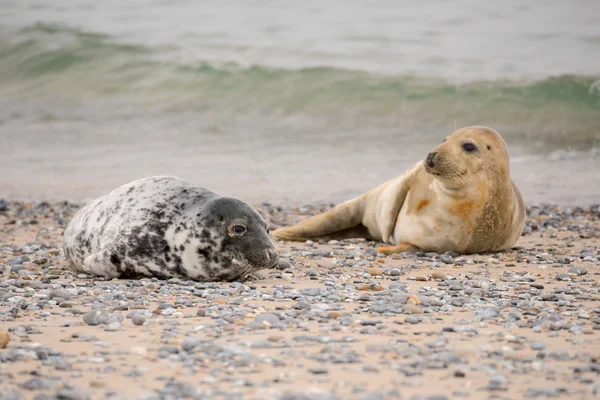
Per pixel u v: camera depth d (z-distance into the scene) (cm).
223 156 6712
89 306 2322
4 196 5484
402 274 2973
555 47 9538
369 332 1980
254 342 1852
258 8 12269
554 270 3067
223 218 2677
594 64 8694
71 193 5562
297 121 7931
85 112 8625
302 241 3900
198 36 10650
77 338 1930
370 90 8331
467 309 2291
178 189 2814
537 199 5144
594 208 4816
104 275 2800
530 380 1580
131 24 11525
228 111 8338
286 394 1438
